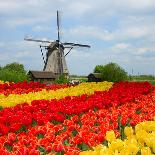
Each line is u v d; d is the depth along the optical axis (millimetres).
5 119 13883
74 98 20688
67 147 8992
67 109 15875
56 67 76375
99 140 9594
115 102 18828
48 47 77000
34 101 18703
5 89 32531
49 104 17828
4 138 10562
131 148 7145
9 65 103625
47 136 10078
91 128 12195
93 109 17359
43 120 13523
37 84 34094
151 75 107625
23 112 15477
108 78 84062
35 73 78875
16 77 46438
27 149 8508
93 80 93938
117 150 7031
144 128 9445
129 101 20234
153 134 7973
